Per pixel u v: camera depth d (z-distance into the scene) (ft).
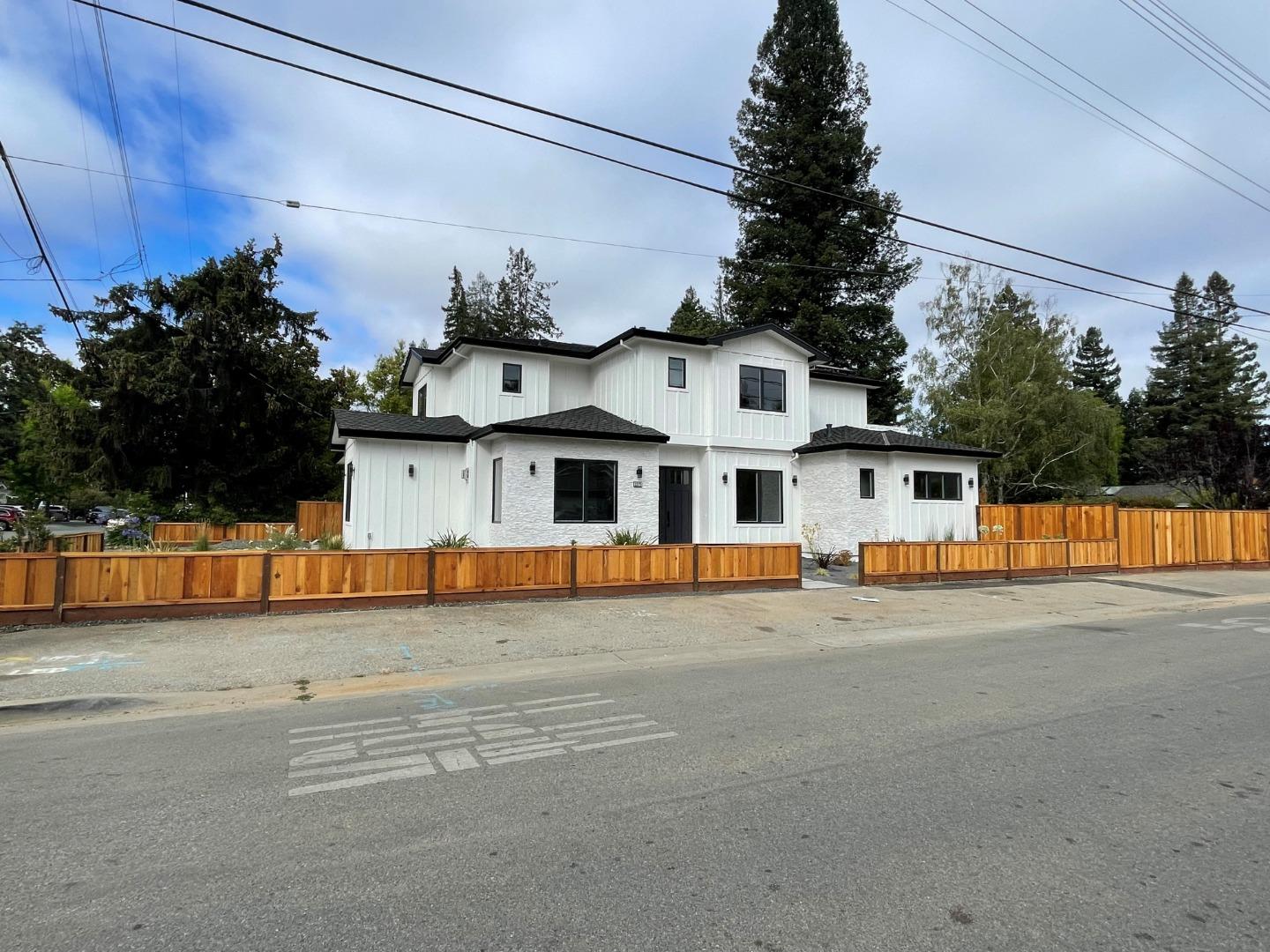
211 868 10.32
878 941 8.46
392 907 9.24
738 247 114.83
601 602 36.91
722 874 10.07
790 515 62.85
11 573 28.40
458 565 35.27
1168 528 59.36
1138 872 10.19
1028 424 97.09
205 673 22.54
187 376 84.64
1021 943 8.43
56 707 19.16
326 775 14.16
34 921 8.91
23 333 143.95
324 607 32.68
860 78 108.17
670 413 58.75
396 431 51.88
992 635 31.91
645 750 15.53
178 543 63.16
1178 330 185.26
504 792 13.24
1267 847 11.00
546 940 8.50
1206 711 18.72
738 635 30.37
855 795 12.98
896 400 116.57
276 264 94.84
